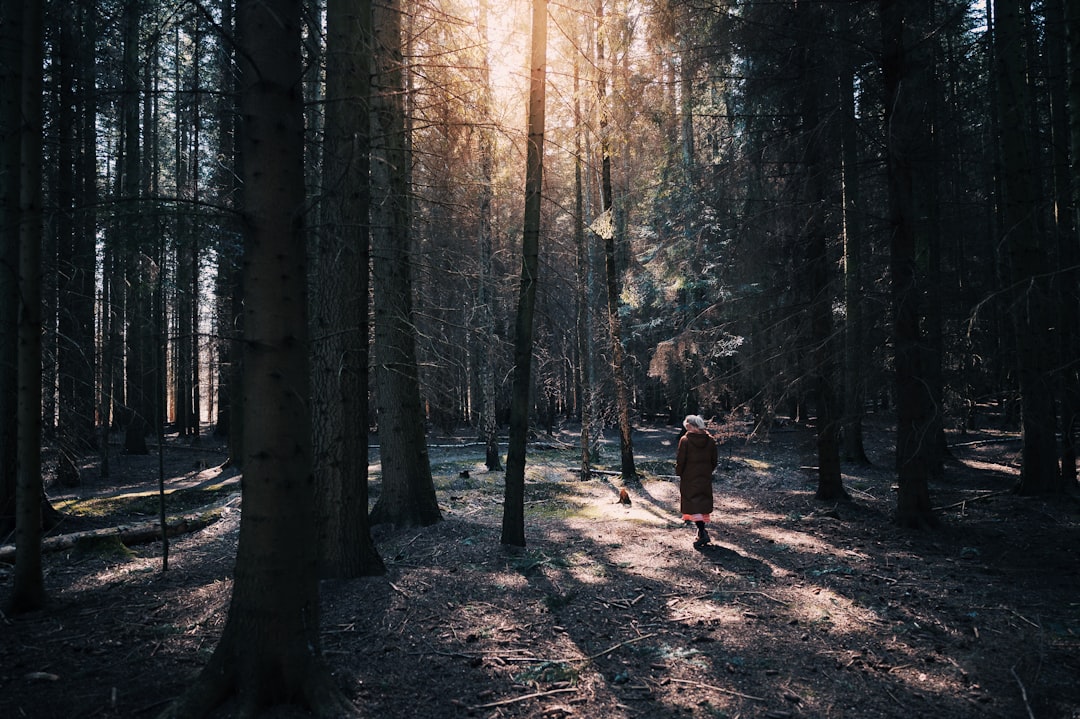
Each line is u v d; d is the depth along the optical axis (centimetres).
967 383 851
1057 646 433
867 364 890
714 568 648
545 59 699
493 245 1603
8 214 765
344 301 585
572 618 496
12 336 820
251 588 336
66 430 1041
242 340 334
